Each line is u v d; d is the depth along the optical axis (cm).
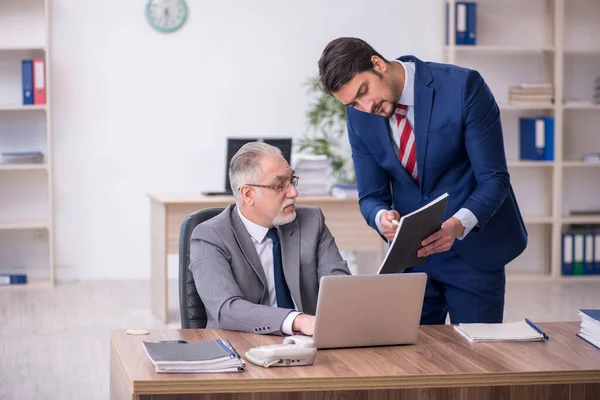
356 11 836
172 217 643
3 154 776
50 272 793
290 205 328
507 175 345
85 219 818
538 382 253
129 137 817
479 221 331
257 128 833
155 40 812
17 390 486
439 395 260
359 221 676
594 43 862
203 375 241
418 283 276
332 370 250
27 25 793
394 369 252
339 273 336
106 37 805
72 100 805
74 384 499
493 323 333
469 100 336
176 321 659
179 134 824
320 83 324
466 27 813
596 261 842
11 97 797
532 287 798
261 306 298
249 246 327
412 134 348
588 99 866
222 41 821
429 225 305
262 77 829
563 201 875
